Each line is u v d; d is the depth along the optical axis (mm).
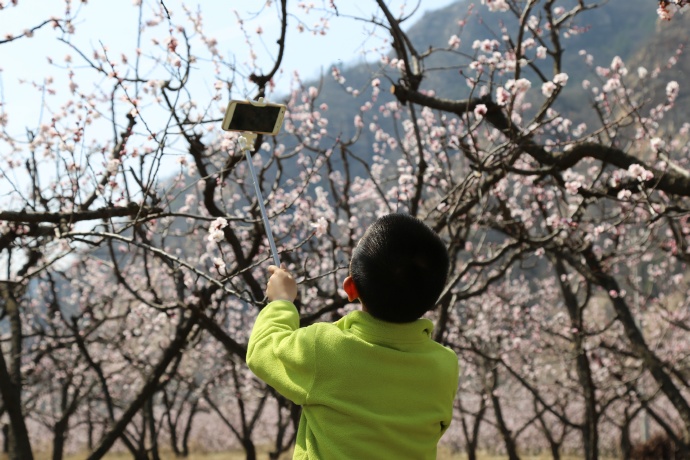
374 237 2225
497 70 8211
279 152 9164
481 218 8492
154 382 8695
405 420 2123
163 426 24938
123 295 15258
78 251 8680
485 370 16328
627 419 15430
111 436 8625
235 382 15656
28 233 7320
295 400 2152
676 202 7715
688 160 12734
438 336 8422
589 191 7367
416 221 2262
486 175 8266
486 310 15891
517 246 8391
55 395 22234
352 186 12992
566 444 23312
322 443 2098
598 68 11453
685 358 15000
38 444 24359
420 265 2182
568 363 15766
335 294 8141
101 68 6582
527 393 22578
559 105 46188
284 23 7023
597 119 42906
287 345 2160
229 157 7332
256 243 8023
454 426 25594
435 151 10094
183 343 8719
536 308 18188
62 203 7293
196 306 8227
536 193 10039
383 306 2186
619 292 9961
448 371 2262
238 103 2473
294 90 11148
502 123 7656
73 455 24172
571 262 10172
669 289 18516
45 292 15008
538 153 7402
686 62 47094
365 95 49594
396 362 2152
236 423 26609
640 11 93688
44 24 6184
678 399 9250
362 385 2115
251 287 8039
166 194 6832
